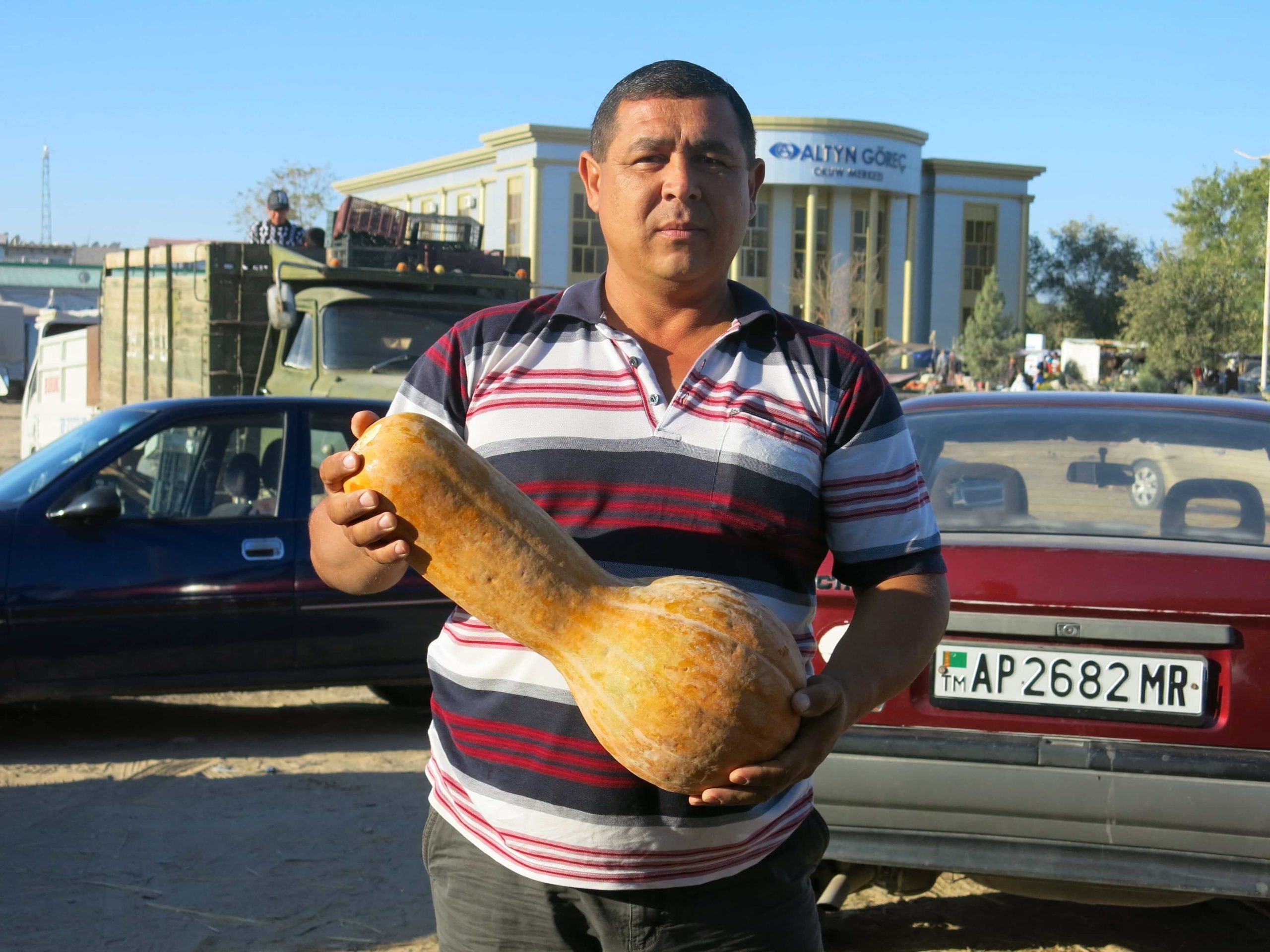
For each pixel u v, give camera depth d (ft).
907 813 11.44
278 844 15.88
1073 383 175.52
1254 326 178.60
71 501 19.99
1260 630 10.89
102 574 19.62
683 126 6.79
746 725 5.79
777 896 6.89
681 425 6.68
